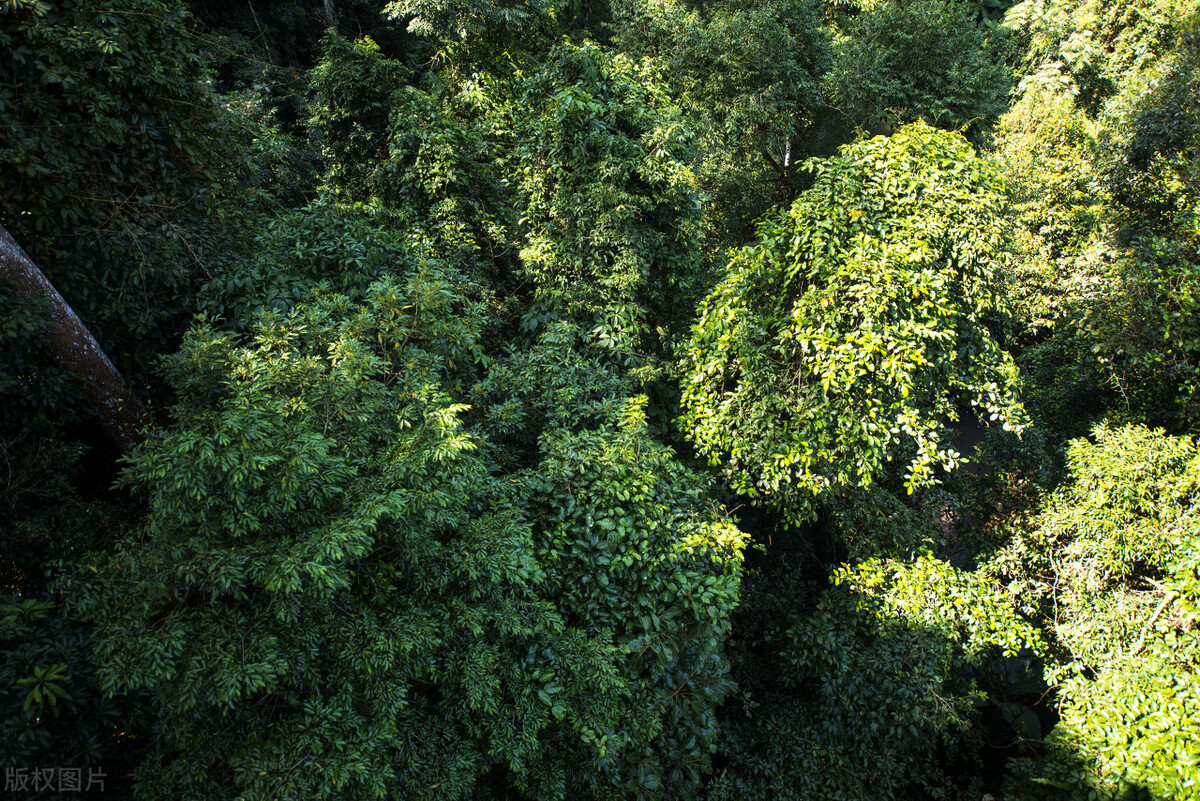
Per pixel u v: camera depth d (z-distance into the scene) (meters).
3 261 4.78
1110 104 15.98
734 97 15.55
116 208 5.77
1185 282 8.59
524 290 9.87
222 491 3.79
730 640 8.80
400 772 4.24
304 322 5.59
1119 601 7.09
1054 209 13.18
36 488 5.02
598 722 5.01
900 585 7.91
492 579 4.53
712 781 7.63
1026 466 9.39
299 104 16.12
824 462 7.10
